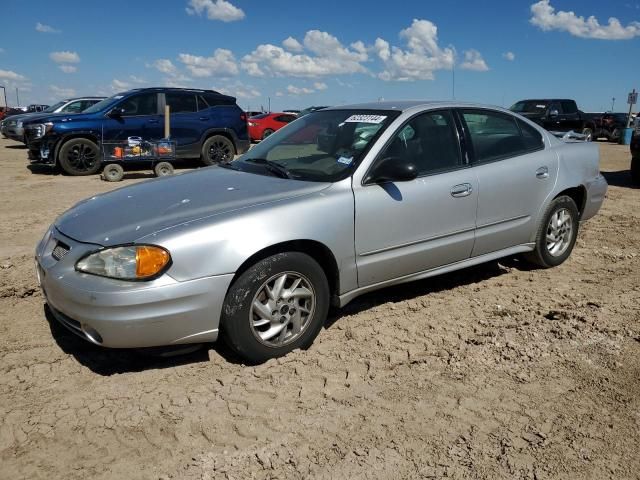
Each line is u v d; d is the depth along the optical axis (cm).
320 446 268
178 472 252
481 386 318
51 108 2019
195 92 1346
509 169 464
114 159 1182
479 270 531
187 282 312
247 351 337
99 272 312
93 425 286
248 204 347
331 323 407
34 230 698
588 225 722
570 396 308
